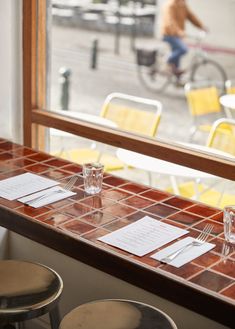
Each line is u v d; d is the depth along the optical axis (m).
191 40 7.89
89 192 2.54
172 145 2.83
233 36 7.80
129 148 2.94
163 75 8.08
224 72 7.67
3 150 3.03
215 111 4.19
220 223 2.31
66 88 4.86
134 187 2.62
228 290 1.87
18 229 2.36
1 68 3.16
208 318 1.89
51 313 2.08
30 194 2.51
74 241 2.17
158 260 2.03
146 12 8.73
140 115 3.71
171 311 2.07
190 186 3.44
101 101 5.80
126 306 1.91
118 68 8.16
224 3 7.82
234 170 2.59
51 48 3.32
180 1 7.78
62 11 7.80
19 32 3.19
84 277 2.32
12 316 1.88
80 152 3.59
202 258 2.05
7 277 2.05
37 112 3.26
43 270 2.11
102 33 8.66
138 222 2.29
